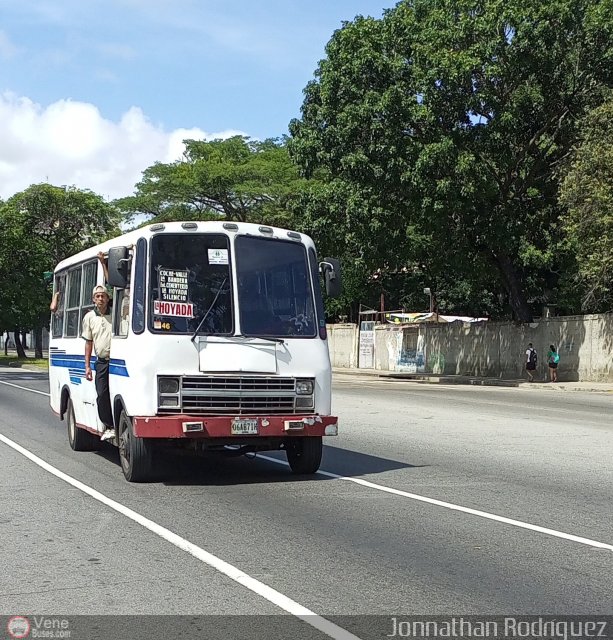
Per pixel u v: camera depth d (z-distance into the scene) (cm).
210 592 595
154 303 1006
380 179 3469
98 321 1155
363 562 675
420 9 3769
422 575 638
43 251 4809
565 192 3203
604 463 1223
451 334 4644
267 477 1093
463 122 3519
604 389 3256
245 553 703
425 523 817
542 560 683
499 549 718
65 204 4966
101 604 571
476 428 1716
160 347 992
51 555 699
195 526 804
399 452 1343
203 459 1260
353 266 4344
